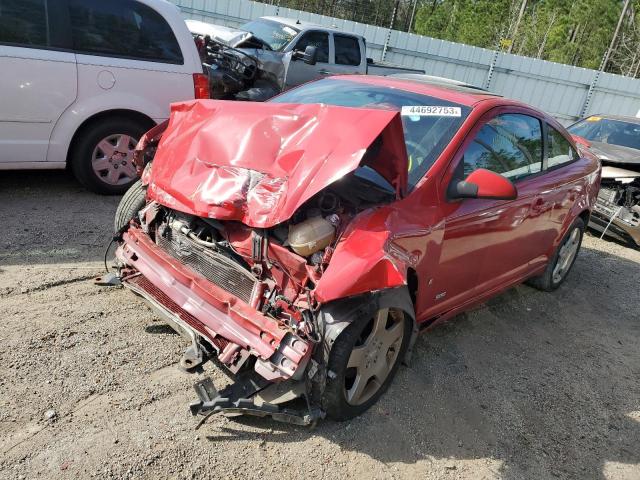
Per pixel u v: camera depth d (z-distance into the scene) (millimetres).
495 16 36969
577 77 17297
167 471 2326
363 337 2738
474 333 4168
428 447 2824
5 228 4285
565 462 2971
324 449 2627
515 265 4195
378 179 2918
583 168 4906
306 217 2570
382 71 10906
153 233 3203
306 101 3811
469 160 3283
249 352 2443
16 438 2342
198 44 7375
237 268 2660
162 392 2771
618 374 4020
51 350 2928
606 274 6227
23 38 4621
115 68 5090
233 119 2930
